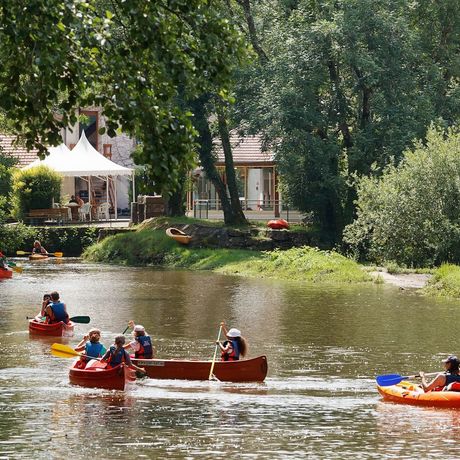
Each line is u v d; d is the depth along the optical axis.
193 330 40.53
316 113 71.25
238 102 73.88
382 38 71.31
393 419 26.11
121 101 21.91
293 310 46.31
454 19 78.62
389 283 57.84
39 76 21.98
